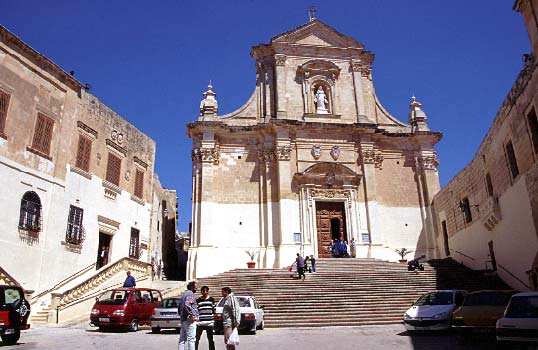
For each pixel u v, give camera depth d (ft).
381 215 104.83
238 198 102.06
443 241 102.37
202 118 105.09
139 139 100.73
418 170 109.19
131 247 93.04
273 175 102.94
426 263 90.38
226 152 104.88
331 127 105.50
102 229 85.20
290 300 65.41
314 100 111.34
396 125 113.39
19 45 71.77
